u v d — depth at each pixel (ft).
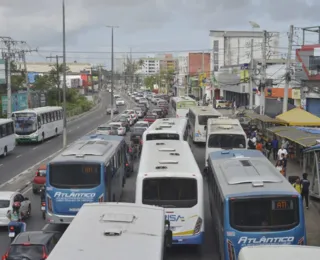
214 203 57.21
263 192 43.60
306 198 71.82
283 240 43.29
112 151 69.72
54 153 135.74
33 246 42.96
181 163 56.80
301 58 159.63
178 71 534.37
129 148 106.22
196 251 54.75
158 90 625.00
